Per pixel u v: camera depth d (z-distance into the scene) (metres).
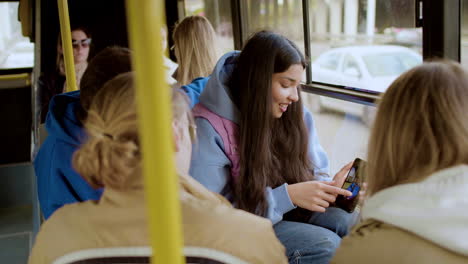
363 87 3.07
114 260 0.85
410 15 2.65
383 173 0.95
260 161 1.71
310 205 1.73
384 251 0.87
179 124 0.95
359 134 3.07
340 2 3.19
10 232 3.40
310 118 2.05
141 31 0.63
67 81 2.07
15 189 3.86
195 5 4.66
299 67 1.72
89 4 3.50
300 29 3.62
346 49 3.22
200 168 1.70
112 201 0.86
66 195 1.48
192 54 2.39
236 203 1.73
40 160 1.56
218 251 0.85
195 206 0.88
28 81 3.73
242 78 1.71
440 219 0.84
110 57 1.36
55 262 0.89
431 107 0.90
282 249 0.91
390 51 2.83
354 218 1.84
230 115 1.74
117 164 0.84
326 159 2.10
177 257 0.69
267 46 1.68
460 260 0.83
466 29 2.08
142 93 0.65
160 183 0.67
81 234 0.87
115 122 0.85
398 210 0.88
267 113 1.70
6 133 3.77
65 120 1.50
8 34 3.72
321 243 1.67
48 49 3.41
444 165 0.89
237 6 4.27
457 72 0.93
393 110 0.93
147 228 0.84
